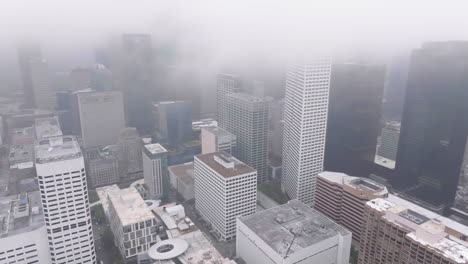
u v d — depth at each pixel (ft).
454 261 584.40
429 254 623.77
